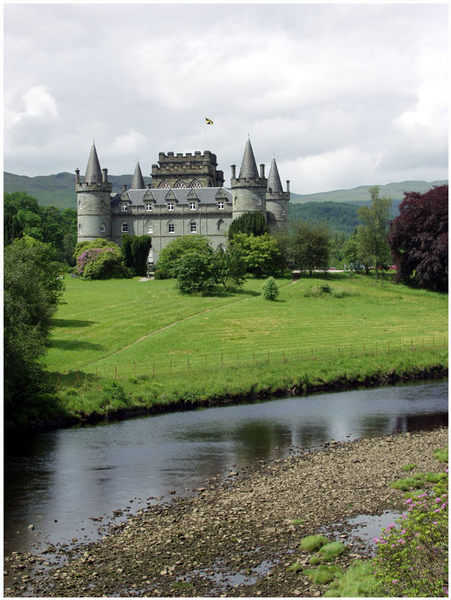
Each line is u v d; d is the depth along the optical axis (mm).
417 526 21266
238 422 43188
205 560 23578
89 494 29969
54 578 22531
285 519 26859
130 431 40938
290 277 108750
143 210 130625
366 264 112062
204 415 45281
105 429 41438
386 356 60781
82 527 26484
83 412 43938
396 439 38312
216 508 28188
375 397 50656
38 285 52531
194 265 93312
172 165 142375
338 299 90812
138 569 23047
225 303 87062
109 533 25922
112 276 115750
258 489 30422
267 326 74562
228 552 24141
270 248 107750
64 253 168500
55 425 42250
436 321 79625
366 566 21719
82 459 35031
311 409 46750
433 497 27438
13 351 40875
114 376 51250
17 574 22828
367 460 34281
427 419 43156
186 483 31406
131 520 27078
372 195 112438
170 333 69250
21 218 164500
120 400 45906
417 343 66938
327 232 110688
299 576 22141
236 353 62094
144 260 120312
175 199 130000
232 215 127000
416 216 102562
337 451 36188
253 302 87562
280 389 52812
